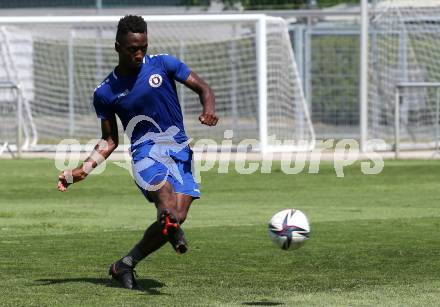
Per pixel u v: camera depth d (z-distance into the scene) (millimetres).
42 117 69000
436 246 26016
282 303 18297
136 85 19344
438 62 66938
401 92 66875
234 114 67312
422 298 18859
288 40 63688
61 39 68625
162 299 18703
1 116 67438
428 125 66875
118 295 19125
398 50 66188
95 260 23766
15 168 52938
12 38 68938
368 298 18844
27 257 24219
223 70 68438
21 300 18609
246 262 23422
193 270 22266
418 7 65750
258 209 35688
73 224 31219
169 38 69625
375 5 66062
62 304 18219
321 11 74688
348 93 75562
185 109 67375
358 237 27766
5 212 34594
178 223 18047
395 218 32438
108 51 69250
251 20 60656
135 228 30250
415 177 47438
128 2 85250
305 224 18875
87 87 69062
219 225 30812
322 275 21625
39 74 69062
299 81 64188
